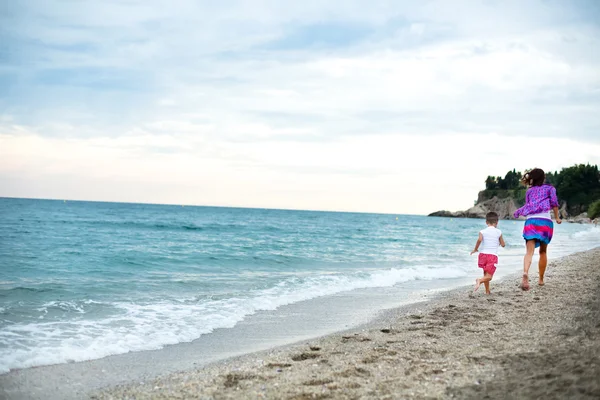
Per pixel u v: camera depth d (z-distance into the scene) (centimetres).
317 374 450
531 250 925
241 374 463
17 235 2530
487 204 19612
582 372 364
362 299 977
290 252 2039
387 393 379
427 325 666
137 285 1063
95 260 1515
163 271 1351
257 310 850
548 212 919
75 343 594
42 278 1148
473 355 479
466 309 778
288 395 391
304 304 916
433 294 1033
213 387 424
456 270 1460
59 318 723
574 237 3766
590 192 14525
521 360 436
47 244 2052
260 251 2030
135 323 714
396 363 470
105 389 434
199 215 8244
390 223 8175
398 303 928
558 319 635
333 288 1108
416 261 1828
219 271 1395
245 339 651
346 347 563
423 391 377
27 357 526
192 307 846
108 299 888
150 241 2392
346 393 386
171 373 489
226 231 3606
